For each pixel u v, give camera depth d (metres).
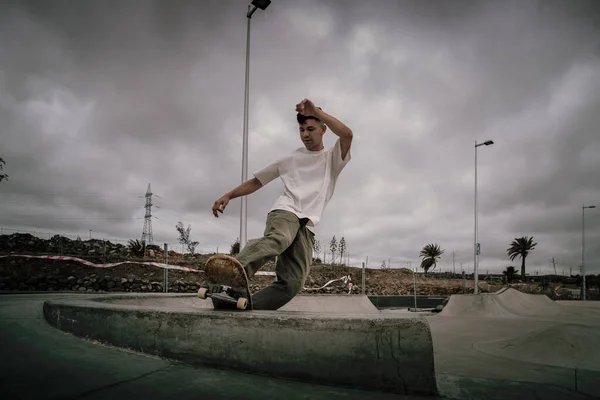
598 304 15.70
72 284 13.24
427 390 1.60
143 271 16.66
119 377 1.58
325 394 1.57
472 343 4.44
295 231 2.45
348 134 2.47
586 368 2.94
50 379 1.46
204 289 2.15
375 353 1.68
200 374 1.74
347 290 22.48
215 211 2.68
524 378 2.55
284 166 2.73
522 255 55.06
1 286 12.00
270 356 1.80
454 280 44.62
